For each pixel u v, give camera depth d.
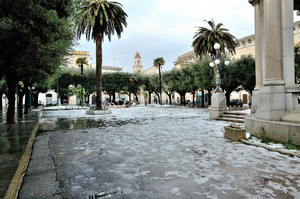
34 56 6.71
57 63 12.60
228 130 6.98
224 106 13.83
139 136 7.74
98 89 20.83
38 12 5.92
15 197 2.85
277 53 6.60
